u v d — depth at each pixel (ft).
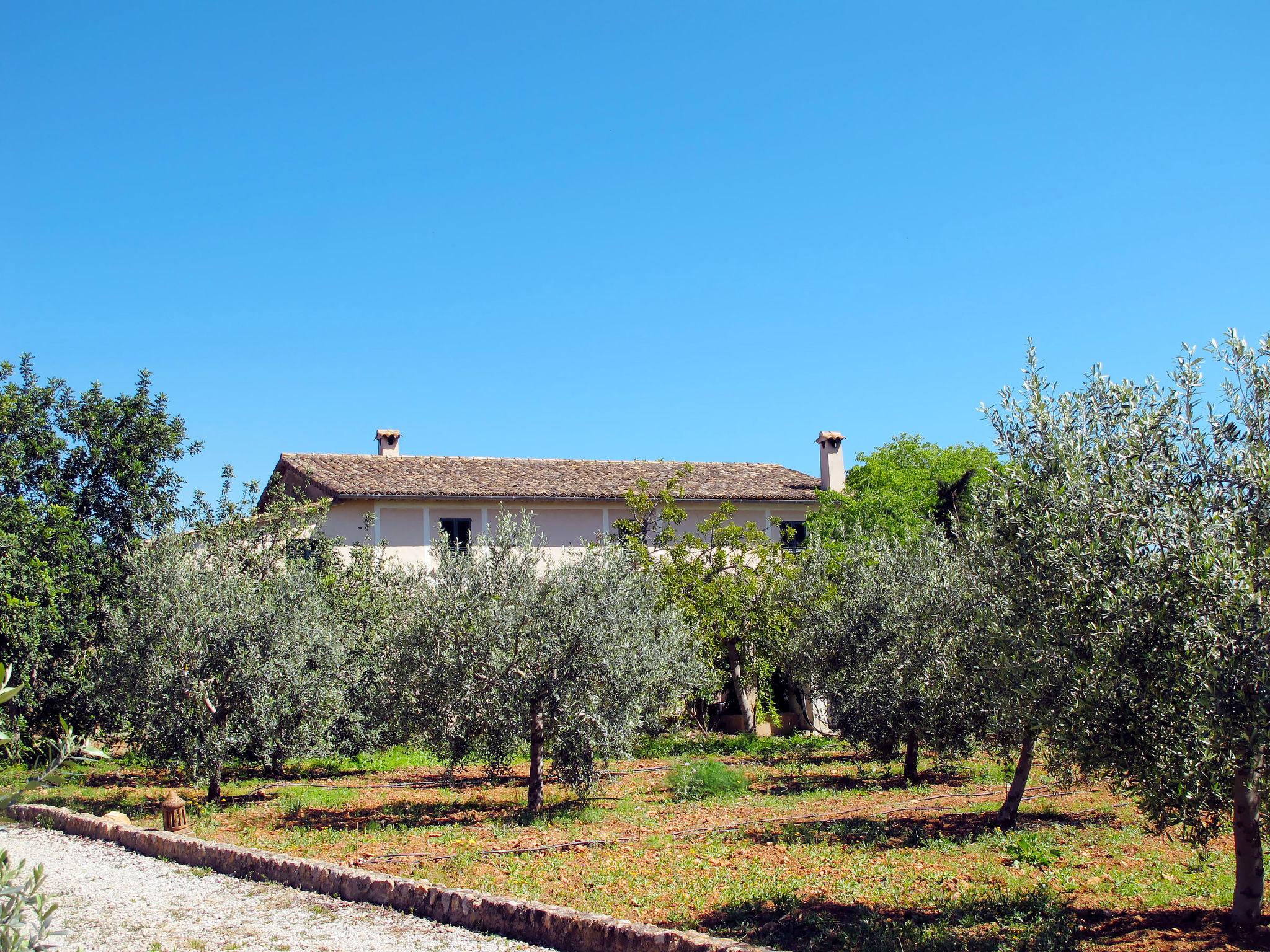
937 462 103.60
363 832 41.60
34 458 63.72
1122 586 20.45
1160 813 21.52
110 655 50.01
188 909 29.07
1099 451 22.08
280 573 58.59
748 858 34.58
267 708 48.78
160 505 65.41
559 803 48.70
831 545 85.92
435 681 43.98
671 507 87.15
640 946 23.18
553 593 45.09
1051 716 22.71
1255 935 22.77
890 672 50.19
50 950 11.84
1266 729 18.79
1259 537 19.86
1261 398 20.66
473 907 26.89
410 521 86.89
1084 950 22.70
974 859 33.17
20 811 45.62
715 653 83.20
